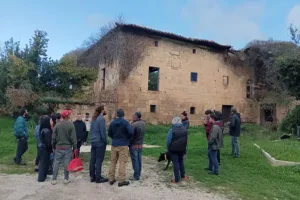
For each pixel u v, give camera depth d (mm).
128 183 7047
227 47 25250
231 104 25938
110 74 21547
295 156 10828
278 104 24938
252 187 7332
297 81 18891
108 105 20312
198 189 6910
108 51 21781
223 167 9344
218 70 25469
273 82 24969
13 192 6246
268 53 25828
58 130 6973
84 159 10242
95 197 6020
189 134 18719
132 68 21109
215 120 8492
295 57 18891
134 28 21172
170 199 6082
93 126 7301
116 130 7094
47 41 20750
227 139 15781
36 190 6426
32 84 19453
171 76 22922
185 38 23062
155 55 22266
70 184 6988
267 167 9602
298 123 18625
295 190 7348
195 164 9633
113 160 7102
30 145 13273
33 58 20125
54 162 6996
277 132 19188
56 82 20562
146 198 6074
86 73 21062
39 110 18578
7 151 11484
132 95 21047
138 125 7562
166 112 22453
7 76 19188
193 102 23828
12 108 18266
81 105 19875
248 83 27188
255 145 13234
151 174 8211
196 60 24312
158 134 18594
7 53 21453
